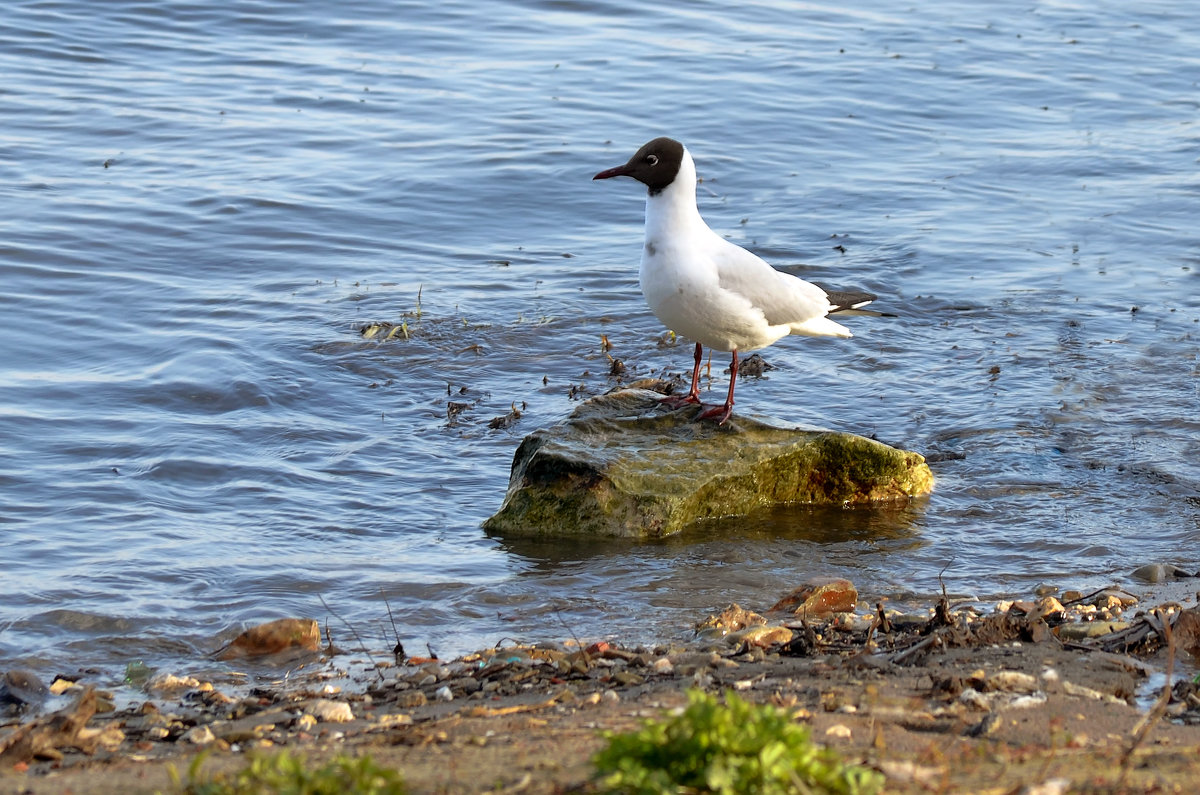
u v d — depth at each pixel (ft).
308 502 42.42
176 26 96.43
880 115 88.12
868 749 21.33
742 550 39.42
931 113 89.15
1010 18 110.22
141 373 51.90
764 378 53.57
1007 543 40.16
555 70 92.89
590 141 80.89
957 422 49.49
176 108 82.48
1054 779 19.11
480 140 80.33
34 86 84.12
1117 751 21.21
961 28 106.73
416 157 77.61
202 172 73.67
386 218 70.44
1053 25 108.78
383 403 50.90
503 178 75.46
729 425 43.32
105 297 59.21
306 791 17.80
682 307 40.96
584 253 67.77
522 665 29.84
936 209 74.02
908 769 19.62
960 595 36.29
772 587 36.78
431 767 20.52
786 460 42.45
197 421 48.08
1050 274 65.46
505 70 92.43
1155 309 61.16
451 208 72.13
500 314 59.57
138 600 35.12
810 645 30.12
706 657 29.58
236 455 45.65
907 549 39.73
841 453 42.88
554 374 54.19
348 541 39.93
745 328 41.37
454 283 63.16
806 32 103.86
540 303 61.00
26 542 38.52
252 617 34.42
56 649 32.42
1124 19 111.04
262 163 75.61
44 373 51.72
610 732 20.68
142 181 71.97
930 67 97.14
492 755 21.33
